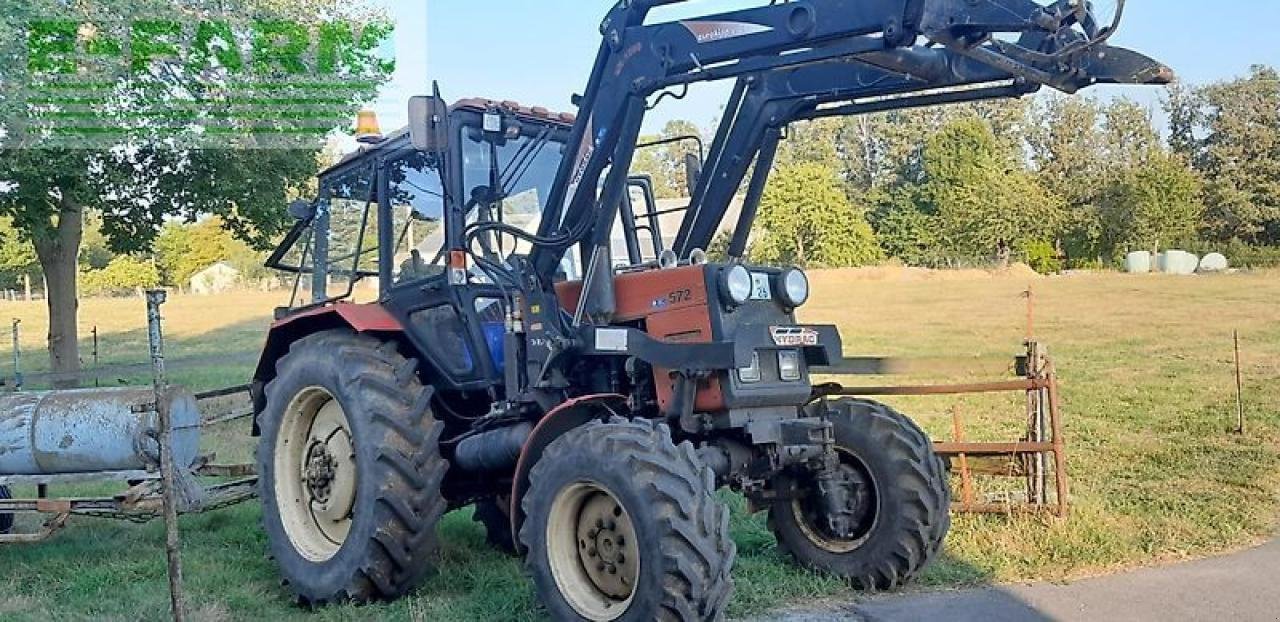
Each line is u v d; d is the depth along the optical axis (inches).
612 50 204.1
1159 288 1071.6
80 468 255.3
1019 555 250.8
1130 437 406.9
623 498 182.1
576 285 225.9
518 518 209.2
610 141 206.7
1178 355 658.2
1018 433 427.2
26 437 252.7
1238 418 428.5
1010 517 275.9
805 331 216.8
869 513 232.8
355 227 262.8
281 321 263.0
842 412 237.9
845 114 221.3
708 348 201.3
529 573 198.5
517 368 223.6
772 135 231.3
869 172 2059.5
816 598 225.9
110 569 247.9
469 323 235.1
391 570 220.5
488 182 238.8
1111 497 305.0
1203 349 680.4
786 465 219.1
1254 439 399.5
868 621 209.5
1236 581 232.5
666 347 206.4
